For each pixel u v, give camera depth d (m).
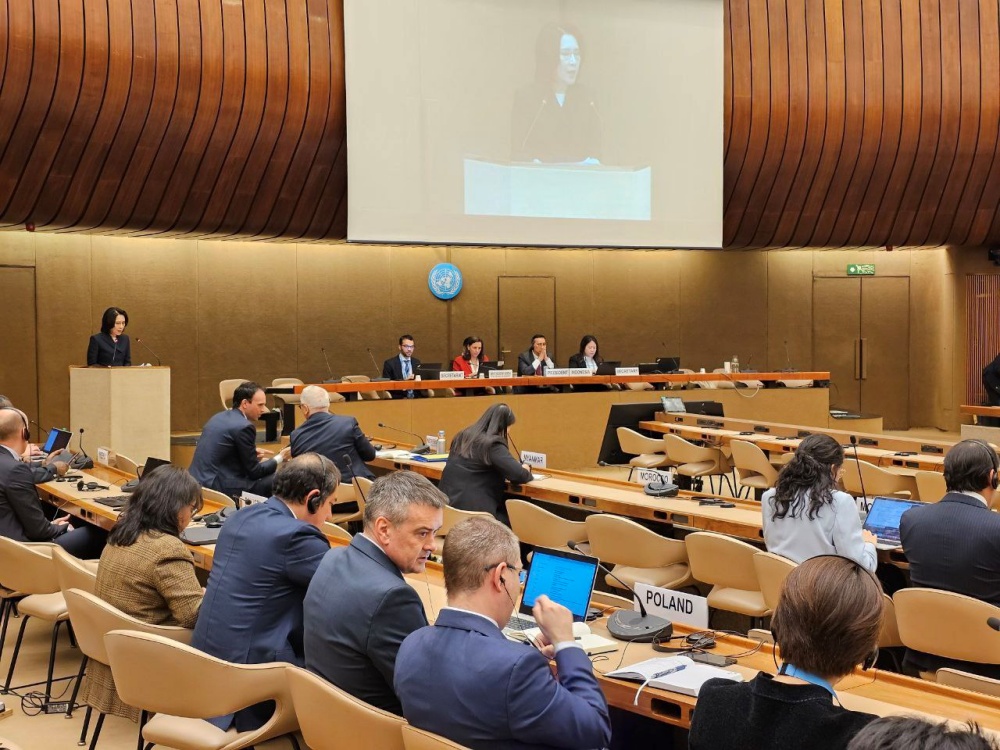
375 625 2.58
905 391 15.20
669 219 11.12
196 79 9.51
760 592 4.45
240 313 12.88
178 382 12.58
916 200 12.20
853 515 4.00
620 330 14.73
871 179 11.96
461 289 14.01
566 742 2.14
